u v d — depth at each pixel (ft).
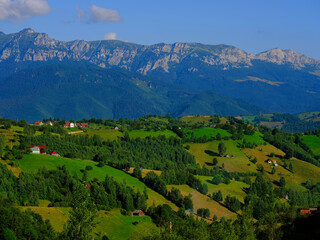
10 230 328.70
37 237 339.57
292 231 181.88
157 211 488.85
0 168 501.15
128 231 421.59
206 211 525.75
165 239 320.09
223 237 338.75
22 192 471.21
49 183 512.63
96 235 389.60
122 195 522.88
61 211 417.08
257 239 364.17
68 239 289.12
